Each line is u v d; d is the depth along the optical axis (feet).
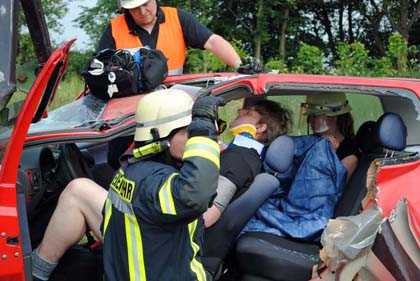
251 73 12.59
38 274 10.77
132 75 11.95
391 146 11.34
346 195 12.18
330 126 12.69
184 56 15.58
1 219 9.22
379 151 12.26
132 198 8.86
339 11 117.50
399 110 12.32
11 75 9.19
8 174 9.27
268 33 105.40
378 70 69.56
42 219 11.41
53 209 11.55
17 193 9.56
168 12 15.24
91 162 12.98
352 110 12.87
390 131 11.30
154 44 15.05
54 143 10.07
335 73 69.82
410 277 10.03
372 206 10.84
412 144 12.00
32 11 10.96
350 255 10.45
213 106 8.93
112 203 9.19
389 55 71.67
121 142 12.90
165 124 9.02
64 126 10.95
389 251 10.08
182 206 8.55
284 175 12.50
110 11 80.28
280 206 12.29
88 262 11.31
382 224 10.17
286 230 11.80
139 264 8.95
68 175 11.43
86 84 12.30
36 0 10.97
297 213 12.06
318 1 113.09
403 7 110.73
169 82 12.66
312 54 74.95
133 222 8.91
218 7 100.89
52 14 58.54
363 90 11.34
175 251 9.07
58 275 11.25
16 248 9.34
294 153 12.26
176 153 9.16
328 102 12.51
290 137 12.24
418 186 10.78
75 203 10.74
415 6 112.27
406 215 10.20
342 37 119.44
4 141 9.87
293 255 11.35
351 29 120.37
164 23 15.14
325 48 114.83
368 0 116.78
